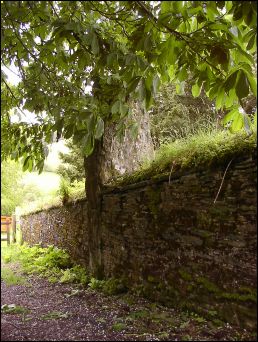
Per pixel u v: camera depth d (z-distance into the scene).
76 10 3.96
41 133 4.80
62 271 7.42
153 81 3.60
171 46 3.56
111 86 4.78
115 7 4.41
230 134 4.19
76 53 4.09
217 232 3.93
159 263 4.86
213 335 3.59
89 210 6.65
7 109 5.09
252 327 3.48
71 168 11.86
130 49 4.03
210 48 3.59
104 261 6.27
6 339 3.62
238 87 3.31
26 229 12.63
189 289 4.30
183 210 4.43
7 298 5.62
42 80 4.45
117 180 6.00
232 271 3.73
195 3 3.04
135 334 3.83
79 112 3.59
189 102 8.73
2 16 3.65
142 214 5.23
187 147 4.62
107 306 4.92
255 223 3.49
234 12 3.17
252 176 3.53
